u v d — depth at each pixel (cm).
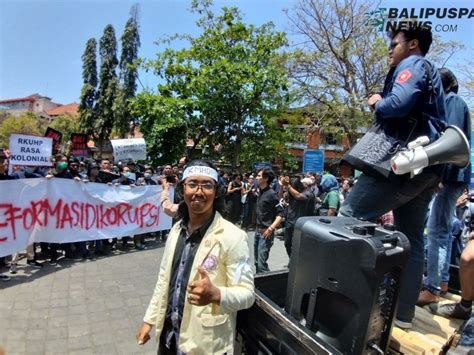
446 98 239
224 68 1407
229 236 181
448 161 169
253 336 185
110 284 512
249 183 1212
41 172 742
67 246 629
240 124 1522
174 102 1491
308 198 591
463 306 211
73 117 4866
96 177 761
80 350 338
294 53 1720
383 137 193
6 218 506
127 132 3497
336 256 154
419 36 198
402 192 188
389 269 147
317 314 164
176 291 189
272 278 236
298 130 1852
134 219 727
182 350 176
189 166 195
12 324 375
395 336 180
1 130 4469
